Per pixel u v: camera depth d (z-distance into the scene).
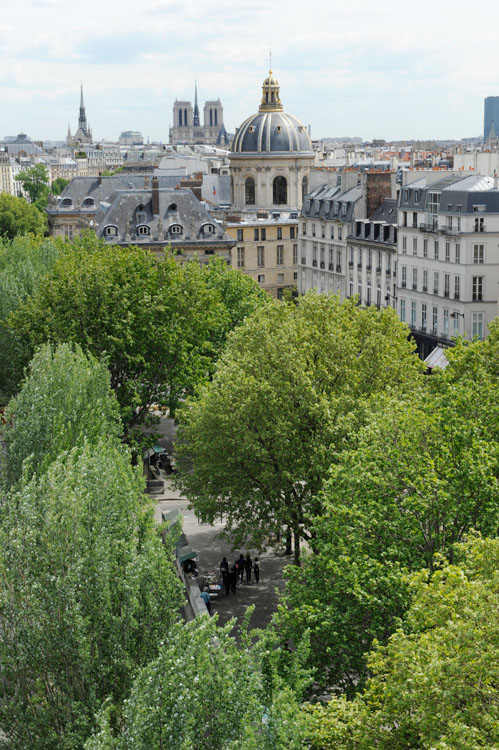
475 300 114.31
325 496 44.47
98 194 199.62
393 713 30.48
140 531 37.56
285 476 57.78
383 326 72.12
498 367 58.94
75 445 51.22
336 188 156.62
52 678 32.84
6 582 33.88
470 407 47.31
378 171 142.50
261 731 27.05
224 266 112.94
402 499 42.16
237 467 61.88
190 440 66.88
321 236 154.88
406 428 44.69
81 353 64.81
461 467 41.44
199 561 68.12
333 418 59.22
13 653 32.78
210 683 27.53
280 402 59.94
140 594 33.81
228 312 100.31
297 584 42.34
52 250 124.06
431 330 121.88
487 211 112.56
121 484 40.06
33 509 35.84
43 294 88.56
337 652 39.47
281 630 40.88
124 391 83.06
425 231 120.44
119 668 32.34
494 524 40.44
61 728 32.47
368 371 64.69
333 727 31.33
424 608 30.34
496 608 27.92
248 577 64.94
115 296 84.25
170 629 31.45
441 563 39.34
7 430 55.56
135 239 148.50
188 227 150.75
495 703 27.02
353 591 37.78
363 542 40.66
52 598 32.59
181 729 26.62
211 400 62.25
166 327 84.31
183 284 87.44
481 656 26.75
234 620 29.88
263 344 65.00
